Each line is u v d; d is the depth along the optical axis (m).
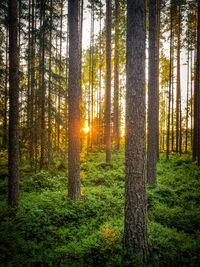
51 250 3.77
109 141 12.97
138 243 3.66
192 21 14.54
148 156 8.58
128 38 3.89
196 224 5.02
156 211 5.88
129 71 3.86
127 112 3.90
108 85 12.70
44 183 8.19
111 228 4.58
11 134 5.82
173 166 13.05
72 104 6.56
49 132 9.32
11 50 5.66
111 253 3.61
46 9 8.78
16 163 5.93
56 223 4.92
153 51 8.58
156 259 3.51
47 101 9.20
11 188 5.81
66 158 11.38
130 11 3.84
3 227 4.40
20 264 3.26
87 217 5.44
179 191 7.96
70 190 6.57
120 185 8.83
